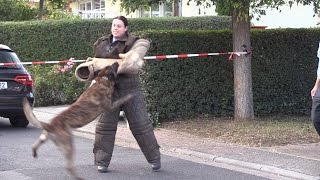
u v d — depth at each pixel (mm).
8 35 19609
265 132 11383
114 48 8336
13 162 9352
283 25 21219
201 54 12469
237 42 12508
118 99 8227
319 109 8281
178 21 21141
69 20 19594
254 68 13492
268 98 13758
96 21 19594
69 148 7230
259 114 13680
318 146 10461
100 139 8664
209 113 13320
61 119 7238
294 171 8602
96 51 8500
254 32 13469
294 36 13898
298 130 11641
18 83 12766
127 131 12375
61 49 19516
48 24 19500
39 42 19516
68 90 17797
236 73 12672
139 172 8766
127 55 8203
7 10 24594
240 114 12789
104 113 8570
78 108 7430
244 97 12695
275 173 8734
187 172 8789
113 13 29875
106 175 8547
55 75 17891
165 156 10008
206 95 13227
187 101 13047
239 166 9234
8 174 8523
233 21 12453
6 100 12586
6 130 13016
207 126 12242
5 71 12641
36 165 9141
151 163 8820
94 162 9172
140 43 8391
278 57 13758
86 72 8445
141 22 20500
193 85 13047
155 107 12656
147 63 12547
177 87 12891
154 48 12547
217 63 13211
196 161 9625
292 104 14031
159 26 20797
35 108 16953
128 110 8625
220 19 21781
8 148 10578
